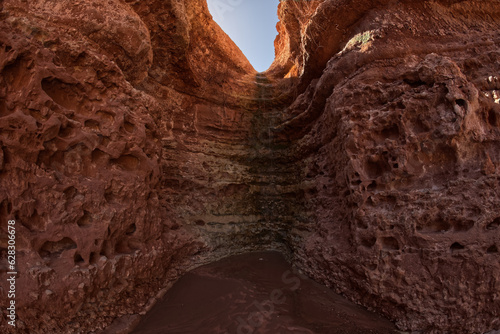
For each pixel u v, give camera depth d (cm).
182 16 594
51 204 321
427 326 347
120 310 390
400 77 451
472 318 329
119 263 386
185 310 441
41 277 297
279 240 782
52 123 322
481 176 353
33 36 347
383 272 381
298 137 762
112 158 397
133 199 419
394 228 384
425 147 390
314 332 381
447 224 359
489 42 430
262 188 838
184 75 696
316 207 597
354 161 449
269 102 886
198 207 690
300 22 805
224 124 802
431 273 350
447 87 380
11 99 301
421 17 480
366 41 507
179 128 712
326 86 585
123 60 485
